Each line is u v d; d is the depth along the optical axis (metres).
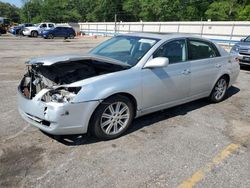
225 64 5.64
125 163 3.23
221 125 4.55
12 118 4.43
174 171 3.11
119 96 3.73
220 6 45.16
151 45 4.26
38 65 3.73
